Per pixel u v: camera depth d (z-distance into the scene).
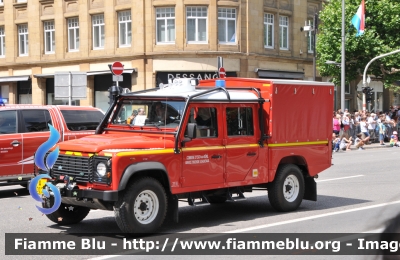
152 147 7.96
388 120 33.06
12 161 11.91
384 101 48.94
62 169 8.01
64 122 12.62
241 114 9.15
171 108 8.47
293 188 10.05
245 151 9.10
